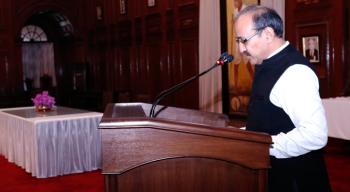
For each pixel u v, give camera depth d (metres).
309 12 5.09
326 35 4.92
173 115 1.78
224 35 6.30
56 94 10.71
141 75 8.33
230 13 6.18
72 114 4.49
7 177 4.18
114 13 8.98
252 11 1.38
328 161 4.32
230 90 6.30
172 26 7.38
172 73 7.51
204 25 6.61
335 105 3.79
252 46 1.38
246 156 1.21
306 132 1.24
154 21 7.83
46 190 3.72
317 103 1.27
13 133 4.66
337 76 4.84
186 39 7.09
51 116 4.35
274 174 1.39
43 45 10.75
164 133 1.19
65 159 4.22
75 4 10.05
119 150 1.18
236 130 1.22
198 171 1.22
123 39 8.77
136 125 1.18
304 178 1.37
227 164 1.22
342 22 4.75
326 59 4.93
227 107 6.38
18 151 4.55
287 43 1.41
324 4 4.91
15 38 9.41
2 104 8.99
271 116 1.38
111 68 9.24
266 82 1.39
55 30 10.70
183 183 1.22
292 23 5.29
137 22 8.31
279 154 1.30
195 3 6.81
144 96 5.52
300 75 1.30
